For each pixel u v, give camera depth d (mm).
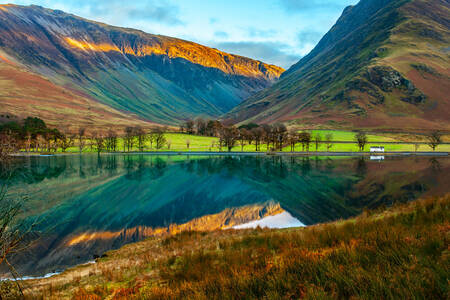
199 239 20047
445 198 15195
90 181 71500
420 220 11008
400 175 71938
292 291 5555
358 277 5148
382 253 6477
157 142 171125
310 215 41125
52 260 23375
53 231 30812
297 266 6691
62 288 11547
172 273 9945
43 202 43406
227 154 148625
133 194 59562
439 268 5008
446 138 196500
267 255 9633
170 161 118750
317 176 76500
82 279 12938
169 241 21031
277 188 64562
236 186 68938
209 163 111812
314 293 4922
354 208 43344
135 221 40688
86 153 151750
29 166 86188
